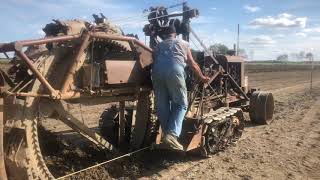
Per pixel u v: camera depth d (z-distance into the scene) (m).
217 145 4.16
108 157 3.54
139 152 3.72
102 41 3.24
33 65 2.67
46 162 3.35
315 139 4.96
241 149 4.41
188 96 3.88
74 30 3.09
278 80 17.67
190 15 3.96
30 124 2.74
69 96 2.91
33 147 2.76
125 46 3.44
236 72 5.64
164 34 3.55
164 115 3.40
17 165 2.66
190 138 3.71
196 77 3.91
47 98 2.86
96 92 3.09
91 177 3.24
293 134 5.23
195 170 3.65
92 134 3.31
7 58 2.85
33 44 2.62
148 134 3.71
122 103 3.73
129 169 3.49
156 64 3.36
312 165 3.89
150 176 3.45
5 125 2.64
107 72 3.10
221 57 5.08
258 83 15.45
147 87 3.56
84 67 3.04
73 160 3.49
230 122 4.36
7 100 2.66
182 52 3.34
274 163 3.92
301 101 9.12
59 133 4.15
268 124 5.93
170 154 4.03
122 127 3.76
